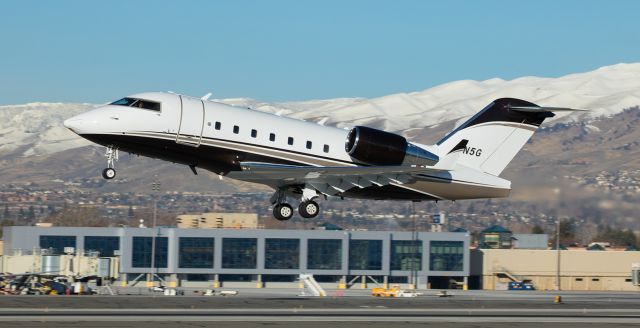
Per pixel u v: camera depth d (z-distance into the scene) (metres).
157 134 135.62
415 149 143.62
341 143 143.25
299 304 137.12
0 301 131.75
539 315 132.00
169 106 136.50
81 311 121.75
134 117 135.12
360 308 134.50
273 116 142.38
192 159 138.12
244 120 139.00
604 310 142.12
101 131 134.50
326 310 130.38
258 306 132.75
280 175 139.25
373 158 141.50
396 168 137.62
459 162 150.50
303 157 140.75
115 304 130.75
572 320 125.94
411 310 133.88
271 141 139.50
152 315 119.50
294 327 108.38
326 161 141.75
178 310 125.81
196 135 136.38
